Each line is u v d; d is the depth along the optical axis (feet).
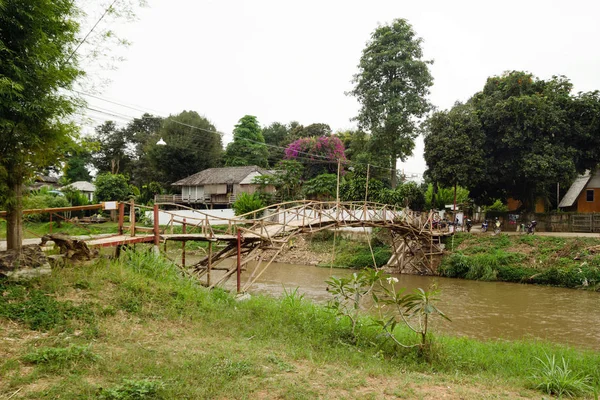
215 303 33.55
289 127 224.12
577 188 120.98
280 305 36.37
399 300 28.14
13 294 23.89
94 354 19.06
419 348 27.84
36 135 26.61
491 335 46.32
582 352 36.29
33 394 14.97
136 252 37.52
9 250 27.07
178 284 35.09
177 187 168.96
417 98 121.90
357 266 98.37
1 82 22.48
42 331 21.43
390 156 129.59
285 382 18.78
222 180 147.84
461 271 87.15
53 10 26.32
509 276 81.61
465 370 26.35
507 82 105.81
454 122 101.35
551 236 90.12
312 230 59.41
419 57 124.98
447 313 56.59
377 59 124.47
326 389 18.71
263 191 135.44
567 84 105.29
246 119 176.96
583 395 22.31
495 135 101.60
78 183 168.04
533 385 23.08
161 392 15.98
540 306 61.05
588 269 74.90
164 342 22.89
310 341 27.61
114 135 201.67
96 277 29.53
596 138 95.45
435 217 101.91
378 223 75.20
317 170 144.46
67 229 78.69
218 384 17.56
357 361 24.32
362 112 127.65
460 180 97.09
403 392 19.27
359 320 33.47
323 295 65.57
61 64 28.17
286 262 108.17
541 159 92.84
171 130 171.73
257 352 23.02
